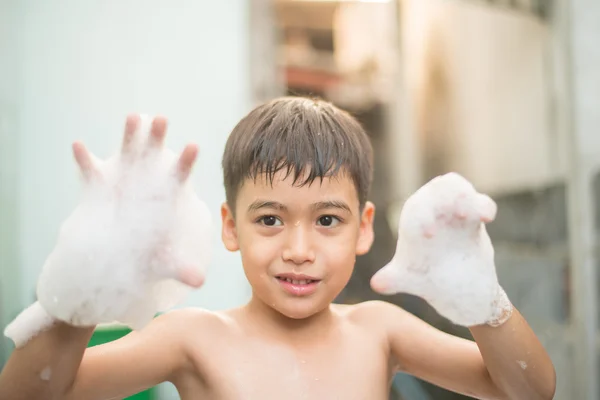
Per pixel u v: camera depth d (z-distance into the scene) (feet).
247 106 7.49
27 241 7.02
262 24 7.69
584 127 8.00
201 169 7.28
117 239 2.49
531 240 8.72
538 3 8.63
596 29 7.98
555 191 8.27
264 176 3.12
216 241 7.23
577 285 7.81
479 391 3.34
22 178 7.04
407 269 2.86
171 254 2.55
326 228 3.16
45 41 7.12
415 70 12.97
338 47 16.05
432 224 2.74
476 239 2.81
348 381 3.20
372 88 15.08
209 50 7.45
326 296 3.15
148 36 7.33
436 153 12.05
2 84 7.01
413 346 3.47
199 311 3.35
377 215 14.08
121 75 7.26
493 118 9.83
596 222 7.90
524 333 3.05
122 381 2.97
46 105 7.11
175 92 7.34
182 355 3.18
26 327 2.61
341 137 3.34
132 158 2.58
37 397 2.63
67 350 2.62
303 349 3.25
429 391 9.61
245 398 3.04
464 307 2.86
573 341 7.88
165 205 2.55
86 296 2.49
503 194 9.56
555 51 8.32
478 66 10.28
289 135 3.19
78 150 2.56
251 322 3.32
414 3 12.93
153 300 2.68
